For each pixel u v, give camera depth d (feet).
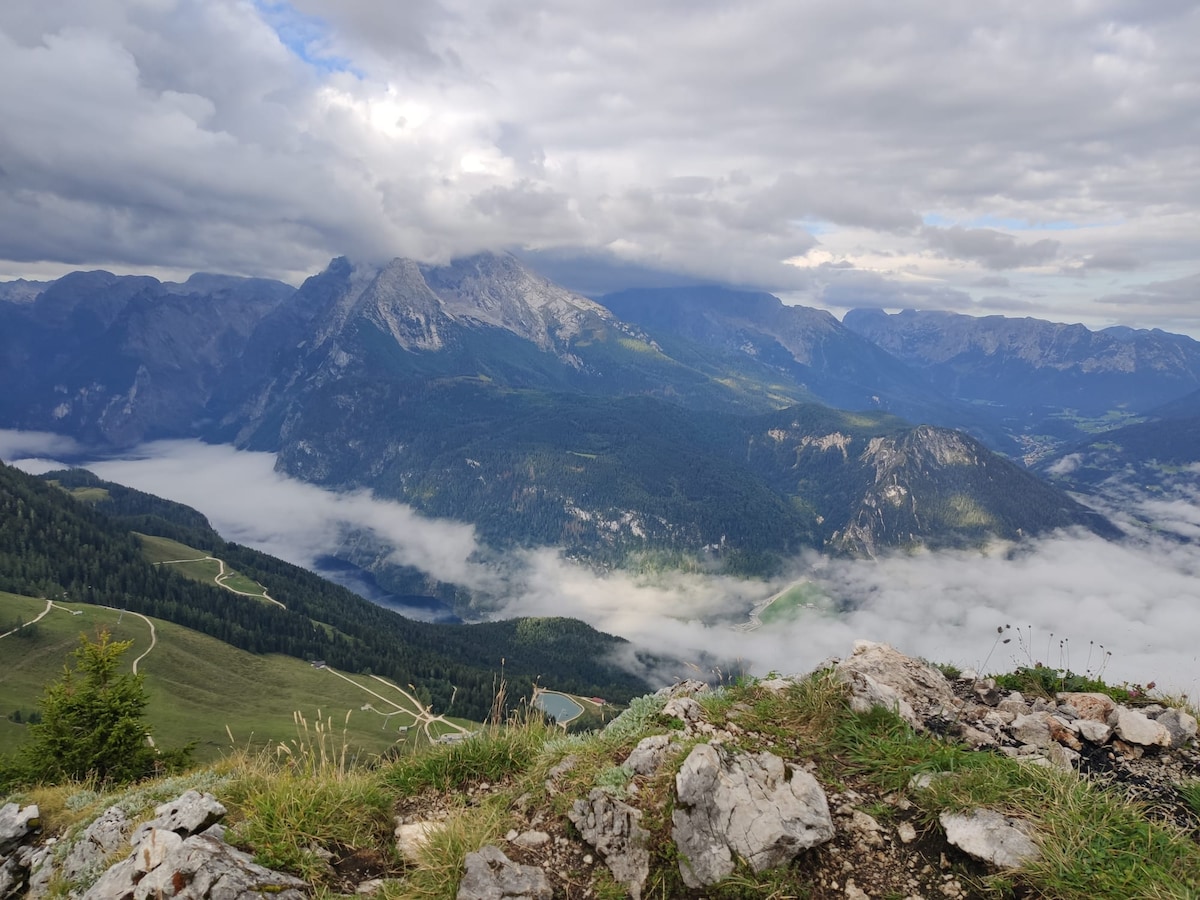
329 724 33.71
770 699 31.55
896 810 24.32
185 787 34.83
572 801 25.64
